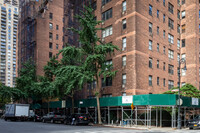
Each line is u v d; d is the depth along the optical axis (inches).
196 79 1667.1
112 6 1572.3
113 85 1478.8
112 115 1411.2
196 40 1724.9
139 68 1376.7
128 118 1307.8
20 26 2977.4
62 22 2741.1
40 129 910.4
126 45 1428.4
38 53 2437.3
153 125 1251.8
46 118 1503.4
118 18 1510.8
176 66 1739.7
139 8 1438.2
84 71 1261.1
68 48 1244.5
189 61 1732.3
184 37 1801.2
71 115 1251.8
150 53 1486.2
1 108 3009.4
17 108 1565.0
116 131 845.8
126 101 1191.6
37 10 2691.9
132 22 1403.8
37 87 1760.6
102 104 1346.0
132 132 810.8
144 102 1103.0
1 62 5753.0
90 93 1674.5
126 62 1409.9
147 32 1482.5
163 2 1679.4
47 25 2581.2
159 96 1077.8
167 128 1068.5
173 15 1774.1
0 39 5866.1
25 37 2716.5
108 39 1573.6
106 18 1621.6
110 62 1539.1
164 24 1662.2
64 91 1476.4
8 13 6161.4
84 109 1674.5
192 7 1777.8
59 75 1416.1
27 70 2080.5
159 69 1556.3
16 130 860.0
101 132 792.3
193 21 1755.7
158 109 1264.8
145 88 1402.6
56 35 2652.6
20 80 2006.6
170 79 1653.5
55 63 1811.0
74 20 2022.6
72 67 1261.1
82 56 1364.4
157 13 1605.6
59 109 1955.0
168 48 1675.7
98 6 1705.2
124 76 1417.3
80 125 1217.4
